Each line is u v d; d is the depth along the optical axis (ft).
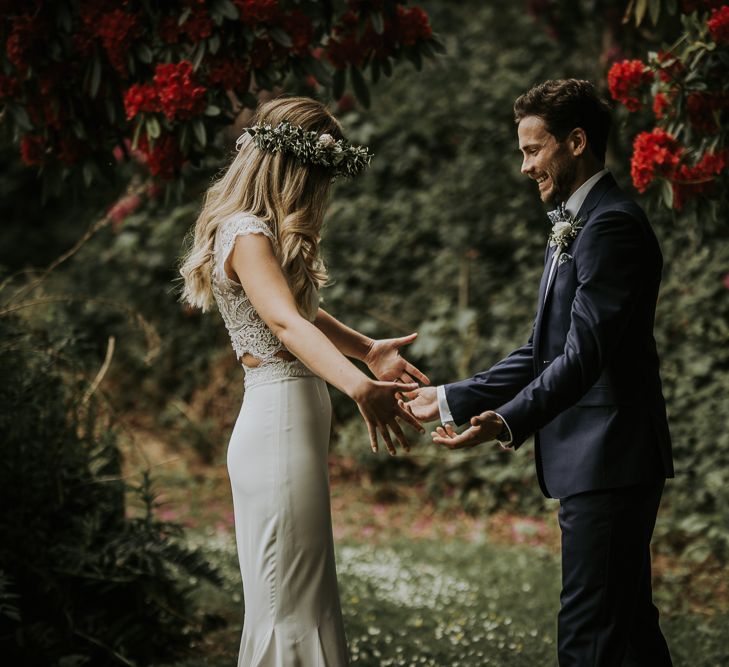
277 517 12.84
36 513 17.53
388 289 36.99
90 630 17.17
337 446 34.42
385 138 39.96
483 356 33.14
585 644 12.60
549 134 13.02
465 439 12.31
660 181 17.33
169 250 40.75
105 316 41.29
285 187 13.07
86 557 16.99
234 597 21.34
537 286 33.65
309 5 17.67
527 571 24.58
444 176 37.63
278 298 12.42
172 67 16.88
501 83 38.93
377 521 30.78
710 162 16.66
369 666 17.53
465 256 35.37
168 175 17.93
